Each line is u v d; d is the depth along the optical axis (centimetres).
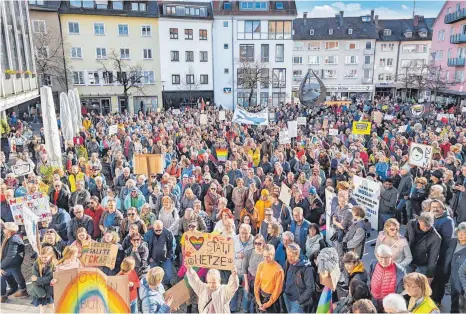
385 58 6525
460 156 1242
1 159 1390
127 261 573
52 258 634
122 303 487
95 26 4312
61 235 791
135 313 572
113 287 487
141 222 726
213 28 4878
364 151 1341
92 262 621
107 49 4406
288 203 832
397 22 6806
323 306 505
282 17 4944
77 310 489
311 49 6362
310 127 2308
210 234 561
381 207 929
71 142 1502
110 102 4491
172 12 4669
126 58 4509
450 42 4828
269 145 1546
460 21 4650
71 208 889
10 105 2083
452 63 4772
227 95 5031
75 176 1048
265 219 712
